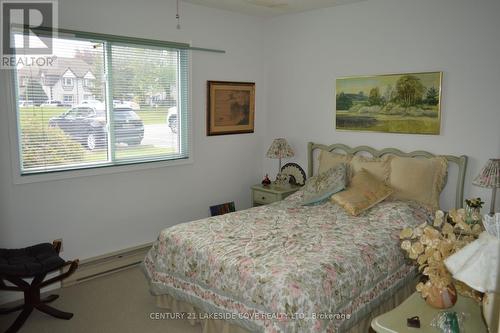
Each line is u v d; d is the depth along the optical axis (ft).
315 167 14.89
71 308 10.00
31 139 10.53
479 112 10.95
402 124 12.41
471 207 10.16
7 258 9.34
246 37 15.31
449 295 6.27
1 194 10.09
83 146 11.52
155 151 13.29
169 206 13.75
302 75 14.92
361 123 13.38
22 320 9.03
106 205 12.12
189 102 13.79
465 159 11.15
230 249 8.48
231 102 15.14
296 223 10.18
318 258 7.95
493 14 10.48
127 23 11.89
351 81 13.44
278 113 15.93
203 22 13.83
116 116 12.13
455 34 11.17
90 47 11.30
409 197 11.43
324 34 14.07
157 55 12.87
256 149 16.39
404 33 12.16
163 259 9.47
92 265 11.82
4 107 9.89
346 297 7.57
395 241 9.26
